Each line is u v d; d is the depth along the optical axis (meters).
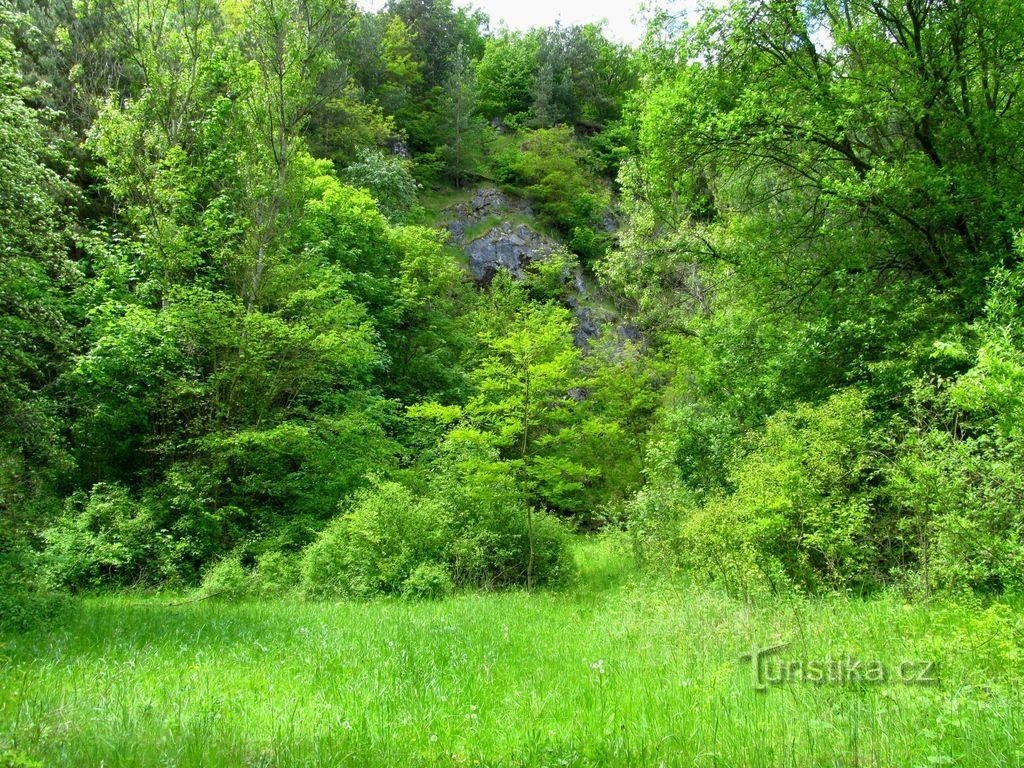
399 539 14.82
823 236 14.59
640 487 21.11
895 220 13.36
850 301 13.22
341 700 5.57
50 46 24.02
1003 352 6.48
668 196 16.69
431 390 27.16
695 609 9.09
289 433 17.61
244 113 21.11
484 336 16.31
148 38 21.48
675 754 4.21
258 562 15.89
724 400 16.19
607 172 52.91
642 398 23.98
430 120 49.00
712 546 10.34
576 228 44.84
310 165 22.98
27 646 7.68
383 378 26.47
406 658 7.20
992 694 5.04
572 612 11.58
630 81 58.16
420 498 16.67
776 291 15.02
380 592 13.97
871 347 12.60
